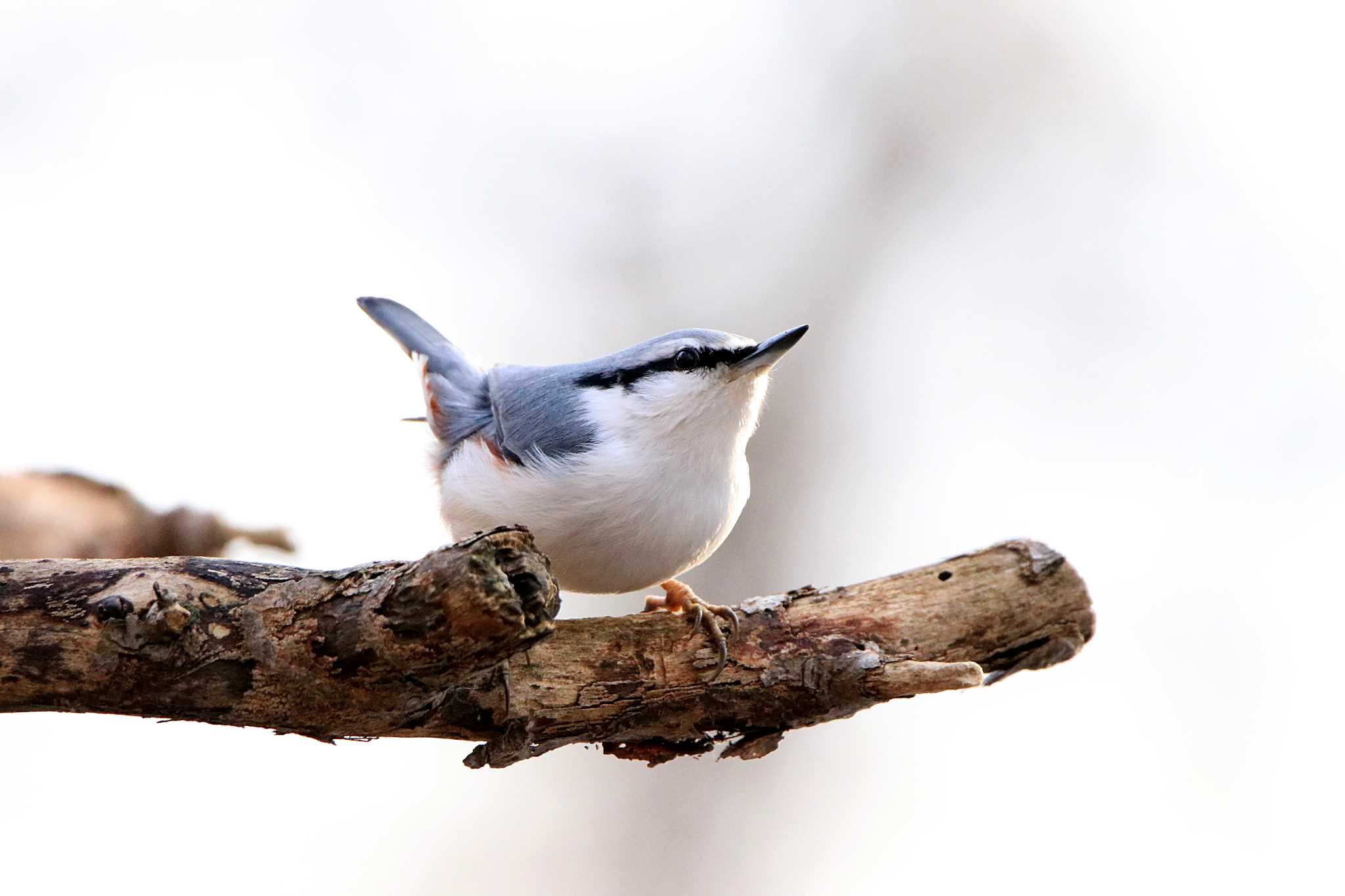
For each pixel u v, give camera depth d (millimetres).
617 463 7301
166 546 8281
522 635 5129
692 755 6648
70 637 5195
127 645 5203
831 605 6676
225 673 5301
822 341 14312
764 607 6570
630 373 7555
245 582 5355
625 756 6625
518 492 7441
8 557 7828
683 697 6359
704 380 7375
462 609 5027
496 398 8305
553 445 7496
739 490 7871
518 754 6160
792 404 14055
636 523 7379
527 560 5160
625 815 13086
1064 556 6973
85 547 8008
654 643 6324
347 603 5203
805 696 6449
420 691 5398
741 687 6406
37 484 7973
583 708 6195
